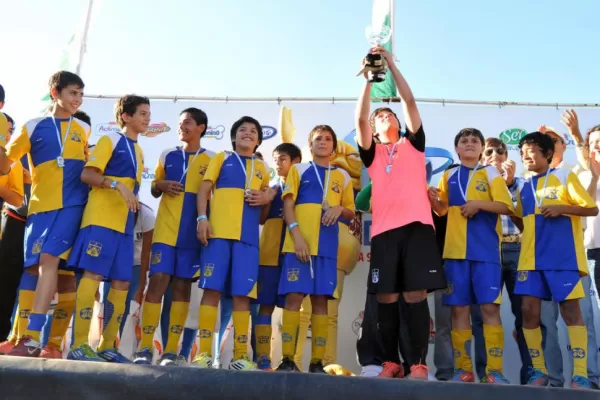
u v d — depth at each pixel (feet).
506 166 15.84
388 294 12.07
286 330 12.89
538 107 18.97
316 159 14.52
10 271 14.12
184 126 14.66
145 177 18.75
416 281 11.46
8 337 13.37
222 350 16.01
